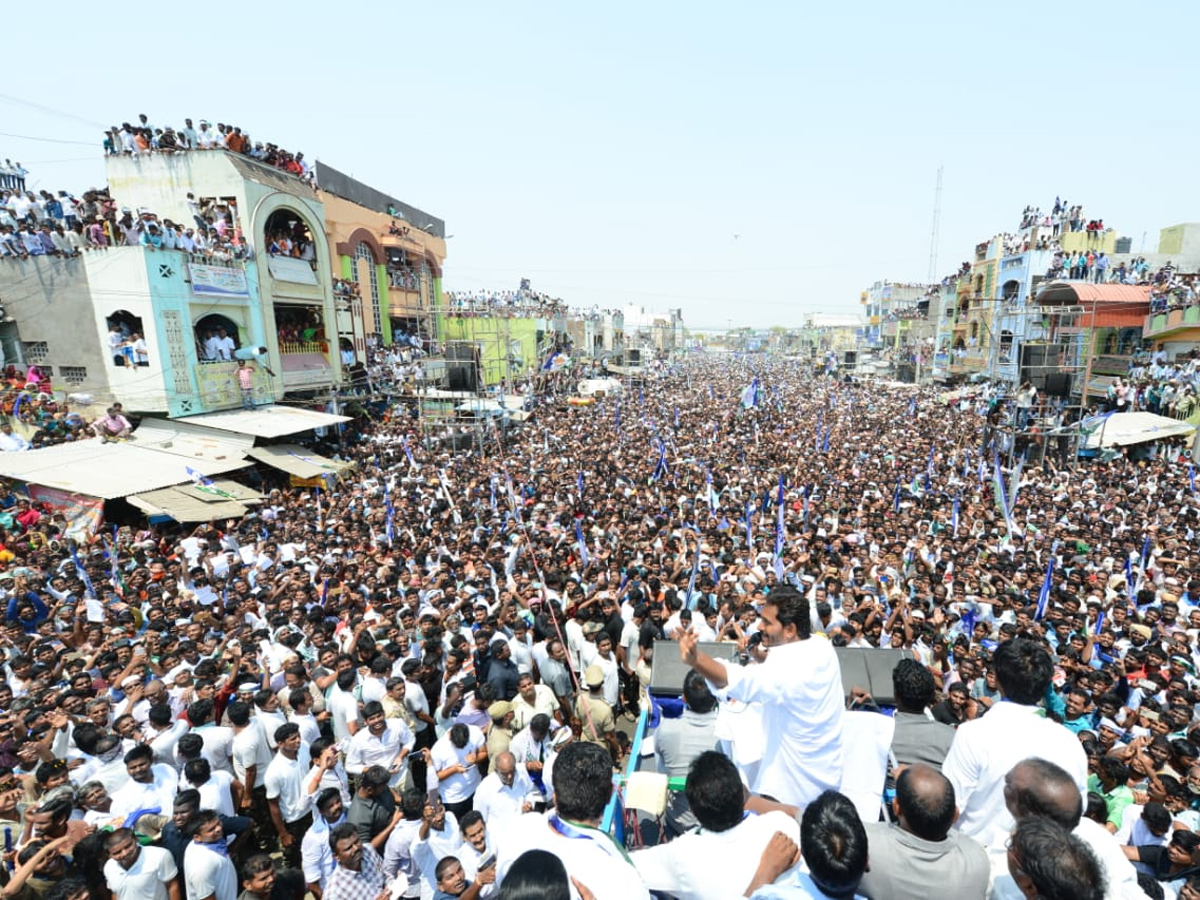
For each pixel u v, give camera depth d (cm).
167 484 1892
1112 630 979
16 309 2281
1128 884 312
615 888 266
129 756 613
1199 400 2589
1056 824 272
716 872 301
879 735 407
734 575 1186
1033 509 1827
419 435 3036
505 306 5628
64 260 2223
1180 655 870
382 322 3988
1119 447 2634
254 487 2248
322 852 595
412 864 580
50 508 1802
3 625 1061
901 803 308
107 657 889
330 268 3098
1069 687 792
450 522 1670
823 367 8925
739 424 3475
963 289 4875
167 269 2238
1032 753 349
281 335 2878
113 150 2575
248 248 2564
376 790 612
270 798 671
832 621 966
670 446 2788
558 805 292
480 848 549
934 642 902
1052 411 2730
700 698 497
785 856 302
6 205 2244
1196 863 488
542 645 923
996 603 1031
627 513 1630
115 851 521
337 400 3059
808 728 357
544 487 1981
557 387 4969
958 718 692
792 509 1708
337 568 1305
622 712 1033
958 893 289
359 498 1938
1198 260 4112
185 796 561
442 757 687
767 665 358
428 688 857
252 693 775
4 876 552
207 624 1005
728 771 319
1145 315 3053
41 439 2091
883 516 1631
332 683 823
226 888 549
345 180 3644
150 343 2230
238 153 2634
